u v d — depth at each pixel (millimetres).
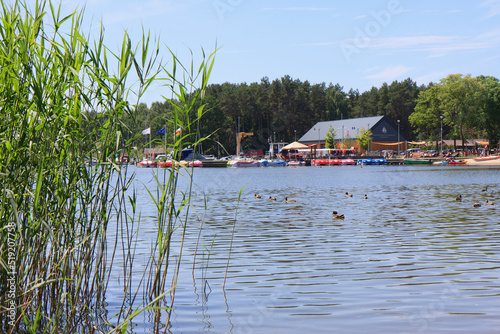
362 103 160500
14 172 5723
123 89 6785
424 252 11422
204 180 51594
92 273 9180
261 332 6348
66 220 6797
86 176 6797
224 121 118062
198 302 7672
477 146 119625
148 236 13852
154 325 6664
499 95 93562
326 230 15172
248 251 11758
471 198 26828
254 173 70750
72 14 6559
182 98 6863
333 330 6406
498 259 10562
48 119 6203
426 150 125125
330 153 111625
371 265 10125
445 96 103312
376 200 26391
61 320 6805
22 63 5703
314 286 8539
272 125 125312
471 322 6613
